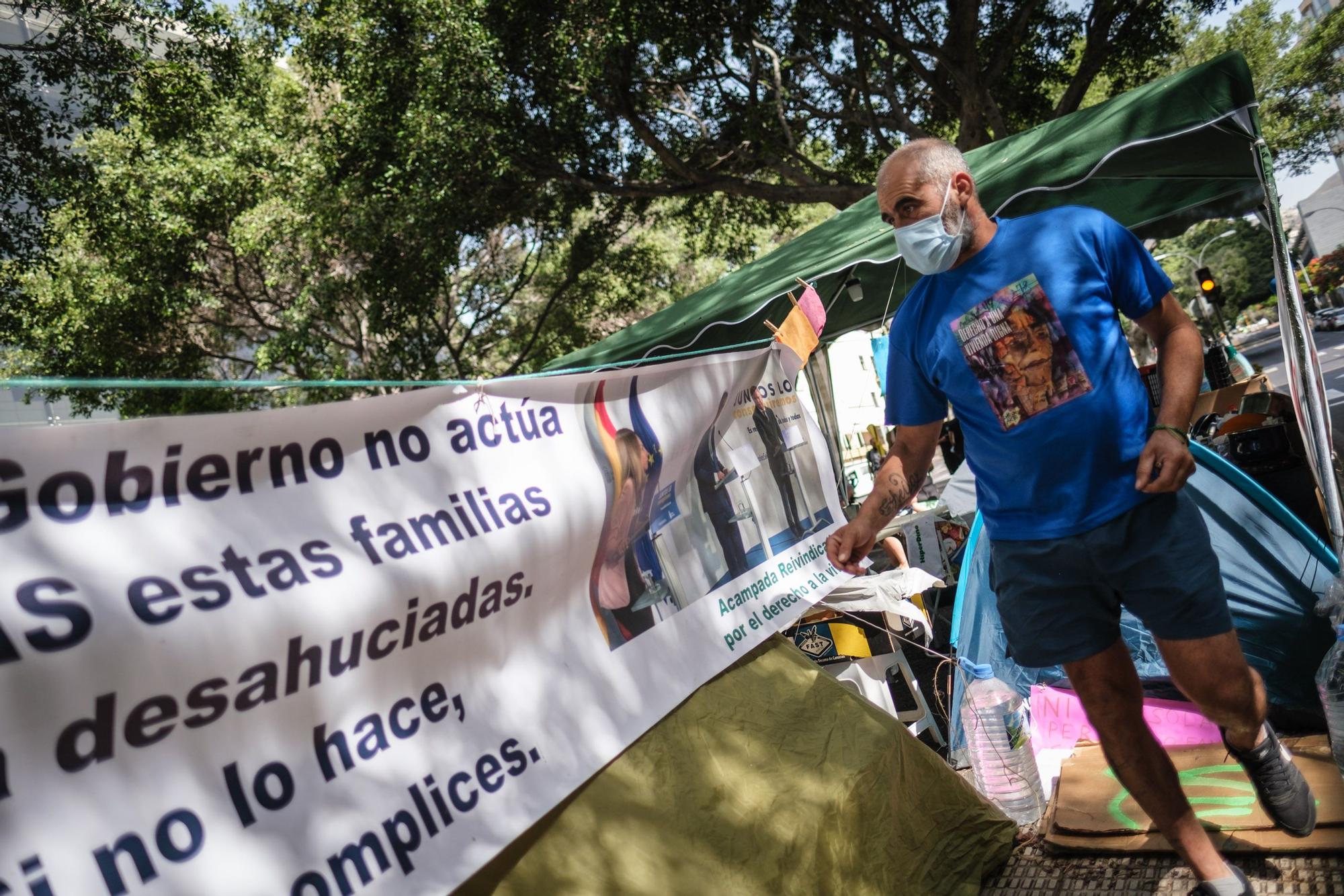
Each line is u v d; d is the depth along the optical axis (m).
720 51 16.53
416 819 1.70
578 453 2.33
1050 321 2.07
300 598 1.59
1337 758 2.54
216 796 1.42
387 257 16.38
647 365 2.69
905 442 2.47
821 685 2.75
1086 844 2.68
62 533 1.32
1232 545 3.26
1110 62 18.48
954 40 15.85
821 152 21.81
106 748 1.30
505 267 23.28
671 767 2.27
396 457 1.87
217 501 1.53
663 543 2.61
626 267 22.47
